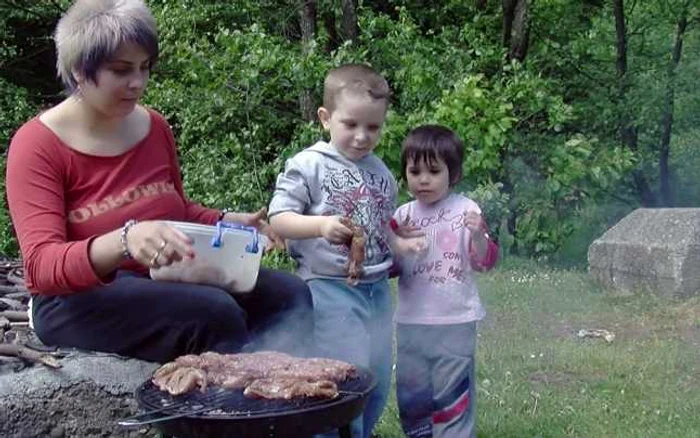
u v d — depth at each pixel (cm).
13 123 1280
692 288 733
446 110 884
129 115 336
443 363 371
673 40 1180
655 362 555
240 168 977
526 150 987
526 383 517
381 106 354
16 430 312
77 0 312
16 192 306
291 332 342
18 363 330
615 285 786
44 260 285
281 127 1013
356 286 352
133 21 300
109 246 273
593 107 1131
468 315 370
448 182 379
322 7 1110
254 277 316
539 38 1189
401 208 391
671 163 1229
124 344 318
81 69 302
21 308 414
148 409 253
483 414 458
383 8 1258
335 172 354
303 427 248
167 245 264
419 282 374
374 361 365
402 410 384
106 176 322
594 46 1163
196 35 1101
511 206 997
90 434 319
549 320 686
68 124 319
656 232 767
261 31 993
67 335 323
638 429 438
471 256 371
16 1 1398
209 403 254
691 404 474
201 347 307
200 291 307
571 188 980
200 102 1008
